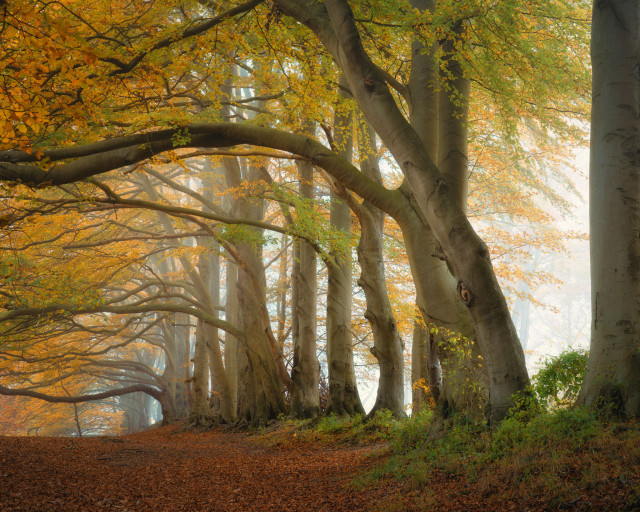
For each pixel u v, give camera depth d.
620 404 7.10
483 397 9.10
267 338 21.62
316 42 11.75
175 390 35.03
